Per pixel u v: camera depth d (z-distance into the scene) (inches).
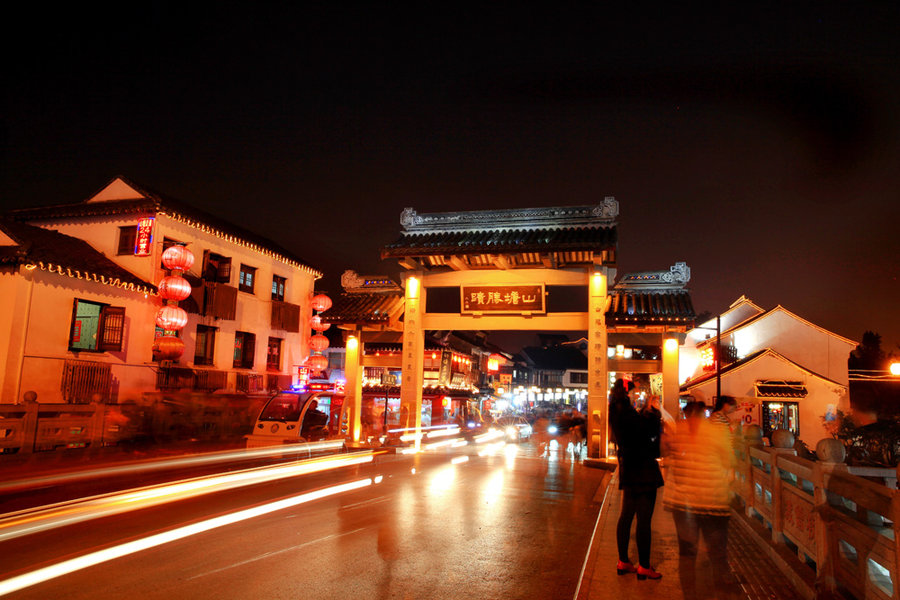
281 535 307.0
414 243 802.8
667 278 786.2
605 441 714.8
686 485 314.0
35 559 257.3
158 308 848.3
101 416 683.4
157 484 475.8
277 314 1089.4
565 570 261.3
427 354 1264.8
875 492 156.2
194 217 915.4
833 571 193.9
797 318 1207.6
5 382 671.1
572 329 766.5
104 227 877.8
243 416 922.1
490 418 1617.9
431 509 393.4
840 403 1072.8
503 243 752.3
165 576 235.5
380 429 963.3
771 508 273.9
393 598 217.9
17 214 917.2
